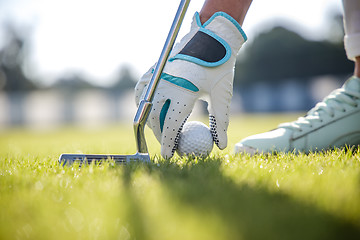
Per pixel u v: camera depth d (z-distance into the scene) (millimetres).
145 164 1519
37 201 970
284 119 11414
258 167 1425
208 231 729
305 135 2104
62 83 37875
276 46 30594
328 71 27875
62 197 1036
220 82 1845
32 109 21766
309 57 28953
